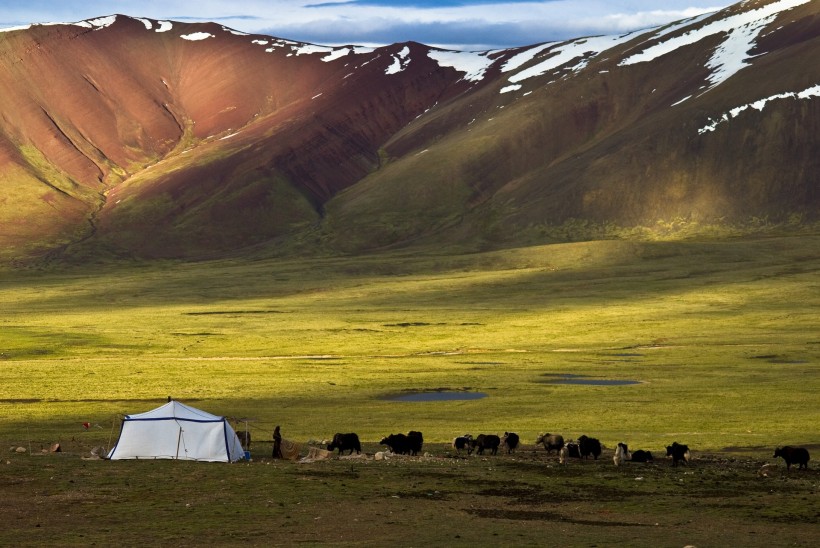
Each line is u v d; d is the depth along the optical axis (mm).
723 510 45719
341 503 46656
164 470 55438
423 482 52438
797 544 38156
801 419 82188
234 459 60844
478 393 105312
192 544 37750
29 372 124688
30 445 66938
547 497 48844
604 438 73125
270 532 40156
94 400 101625
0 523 41875
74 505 45781
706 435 74250
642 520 43312
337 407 94438
